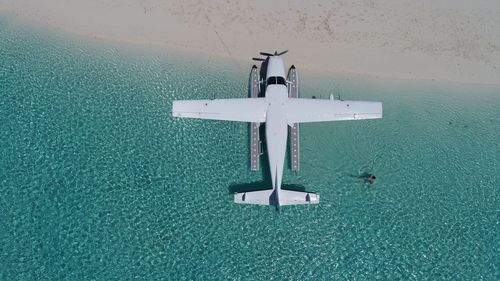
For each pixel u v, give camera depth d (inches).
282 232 789.2
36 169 797.9
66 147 813.9
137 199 793.6
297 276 770.2
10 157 802.8
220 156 824.9
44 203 780.0
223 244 777.6
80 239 764.0
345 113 786.2
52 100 839.1
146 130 832.9
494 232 803.4
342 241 789.9
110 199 791.1
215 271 764.0
